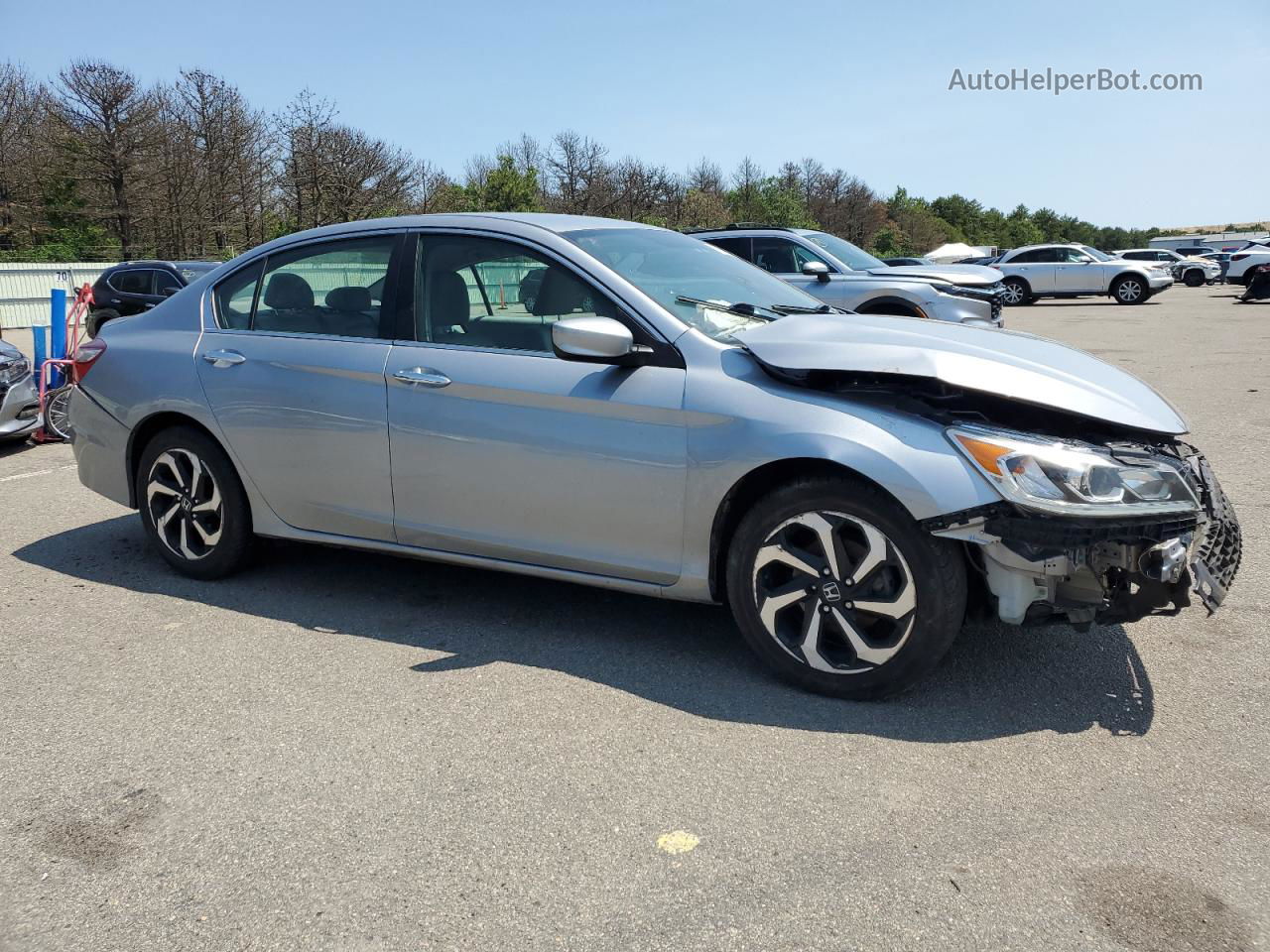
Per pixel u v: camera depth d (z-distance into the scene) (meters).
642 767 2.96
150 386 4.53
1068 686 3.43
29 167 41.09
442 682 3.55
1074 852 2.52
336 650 3.86
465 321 3.90
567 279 3.73
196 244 40.25
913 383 3.26
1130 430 3.23
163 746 3.14
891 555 3.15
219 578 4.64
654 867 2.49
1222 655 3.66
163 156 37.22
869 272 11.32
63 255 36.62
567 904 2.36
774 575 3.42
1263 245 56.28
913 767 2.93
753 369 3.41
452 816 2.73
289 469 4.25
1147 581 2.96
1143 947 2.18
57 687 3.56
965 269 12.12
